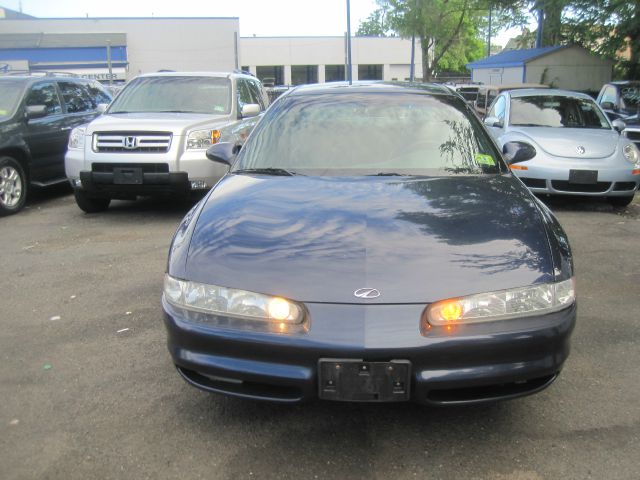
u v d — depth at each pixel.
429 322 2.61
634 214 8.05
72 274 5.55
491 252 2.82
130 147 7.36
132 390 3.44
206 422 3.10
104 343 4.07
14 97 8.63
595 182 7.84
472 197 3.33
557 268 2.83
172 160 7.30
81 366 3.74
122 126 7.39
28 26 46.16
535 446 2.87
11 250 6.41
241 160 4.04
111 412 3.21
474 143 4.04
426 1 36.72
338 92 4.51
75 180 7.63
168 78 8.84
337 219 3.07
